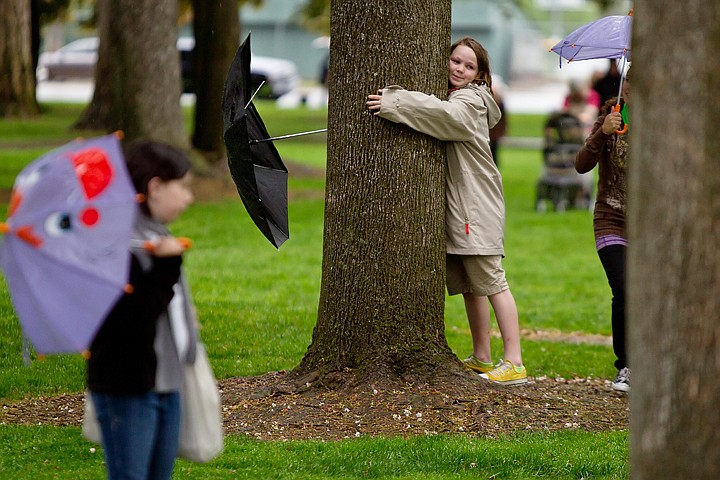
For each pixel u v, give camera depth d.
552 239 26.80
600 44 12.05
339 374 10.80
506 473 8.84
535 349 15.20
